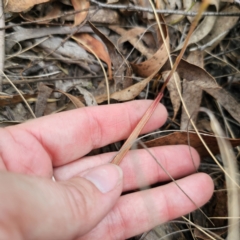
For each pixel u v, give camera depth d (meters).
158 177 0.13
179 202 0.12
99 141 0.13
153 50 0.15
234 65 0.16
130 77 0.14
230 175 0.12
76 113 0.13
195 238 0.13
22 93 0.14
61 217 0.09
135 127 0.13
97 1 0.15
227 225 0.12
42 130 0.12
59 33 0.15
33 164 0.12
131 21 0.16
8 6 0.14
